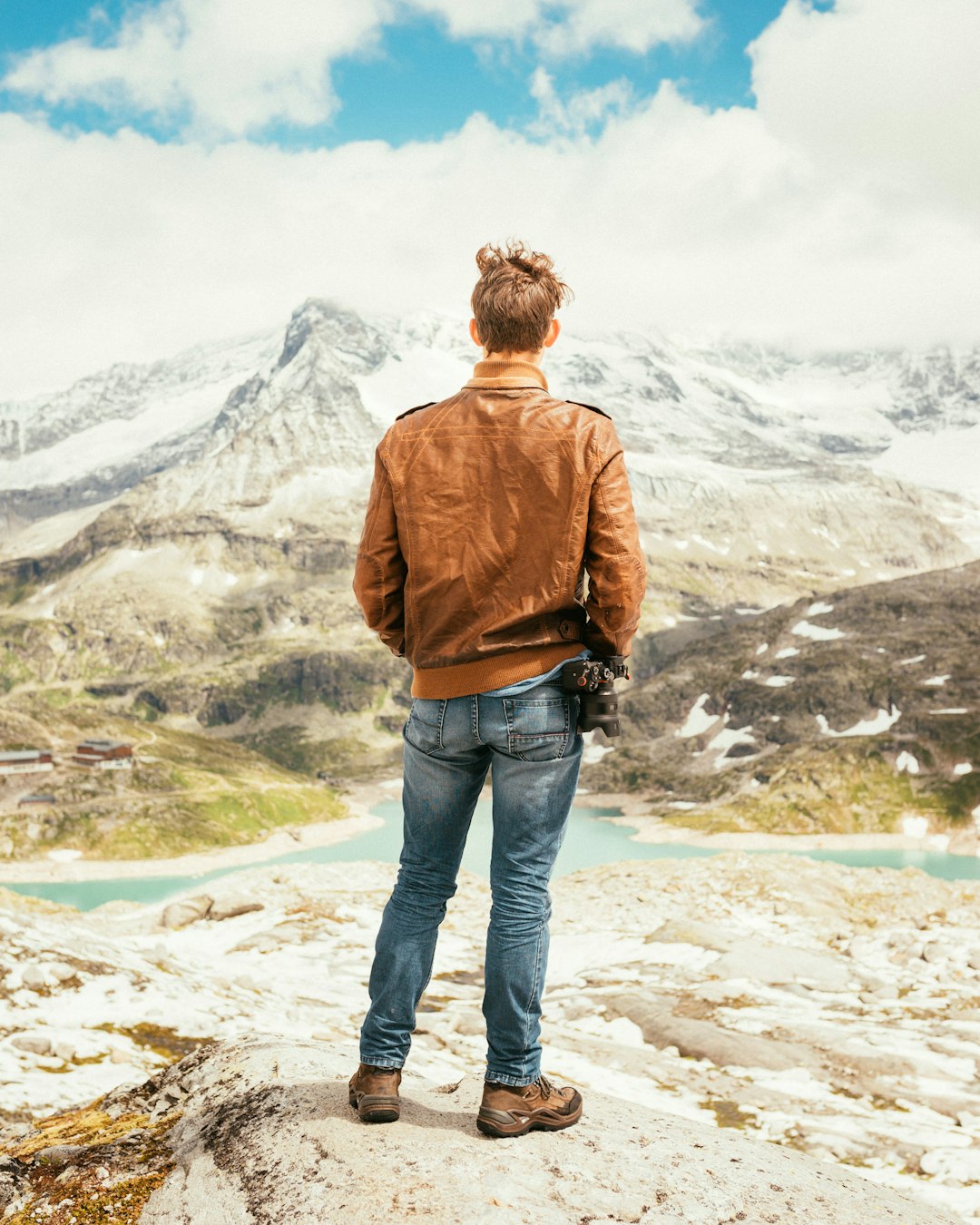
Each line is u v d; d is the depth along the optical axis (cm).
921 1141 731
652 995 1208
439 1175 277
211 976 1101
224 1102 356
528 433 294
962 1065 920
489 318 310
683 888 1892
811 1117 801
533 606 289
